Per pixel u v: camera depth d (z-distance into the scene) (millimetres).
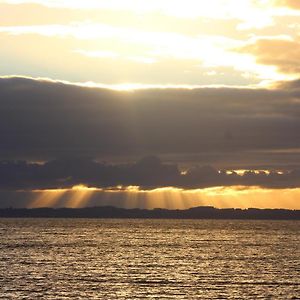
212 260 197625
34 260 189750
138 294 126625
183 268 172875
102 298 121562
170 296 124812
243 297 124438
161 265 180750
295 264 185750
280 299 122625
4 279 143750
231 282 144250
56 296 122812
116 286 136625
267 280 148000
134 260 195375
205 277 153125
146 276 154125
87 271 163125
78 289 131500
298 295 127375
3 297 120625
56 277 149750
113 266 176625
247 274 159625
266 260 198375
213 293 128750
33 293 125500
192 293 128500
